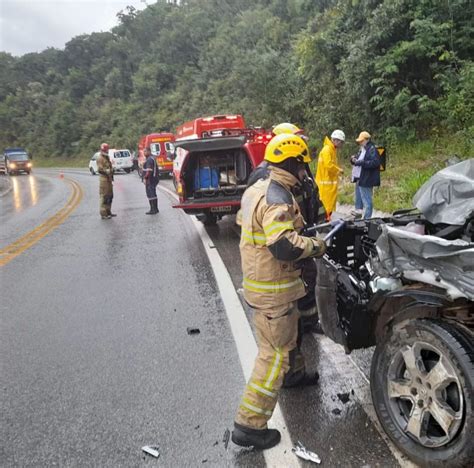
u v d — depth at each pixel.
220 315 5.36
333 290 3.45
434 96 15.00
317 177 9.35
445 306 2.66
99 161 13.17
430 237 2.61
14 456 3.21
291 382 3.67
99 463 3.07
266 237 2.80
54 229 12.29
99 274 7.57
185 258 8.12
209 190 9.59
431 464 2.62
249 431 3.04
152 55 66.75
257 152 9.22
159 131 51.53
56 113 76.50
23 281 7.50
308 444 3.07
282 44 34.16
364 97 16.00
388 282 2.89
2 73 103.25
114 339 4.96
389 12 14.78
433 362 2.74
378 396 2.95
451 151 12.57
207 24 60.97
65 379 4.18
